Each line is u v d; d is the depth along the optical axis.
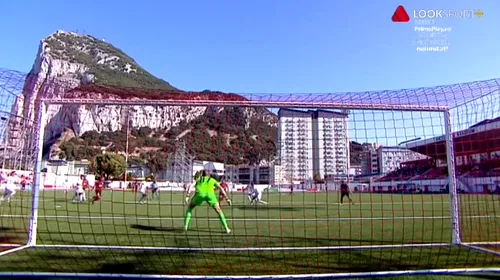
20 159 8.05
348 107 6.65
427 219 11.27
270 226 9.65
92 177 40.25
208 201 8.48
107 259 5.33
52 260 5.25
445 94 6.46
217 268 4.84
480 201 13.93
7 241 6.87
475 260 5.37
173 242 7.02
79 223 9.55
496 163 11.53
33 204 6.62
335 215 12.93
